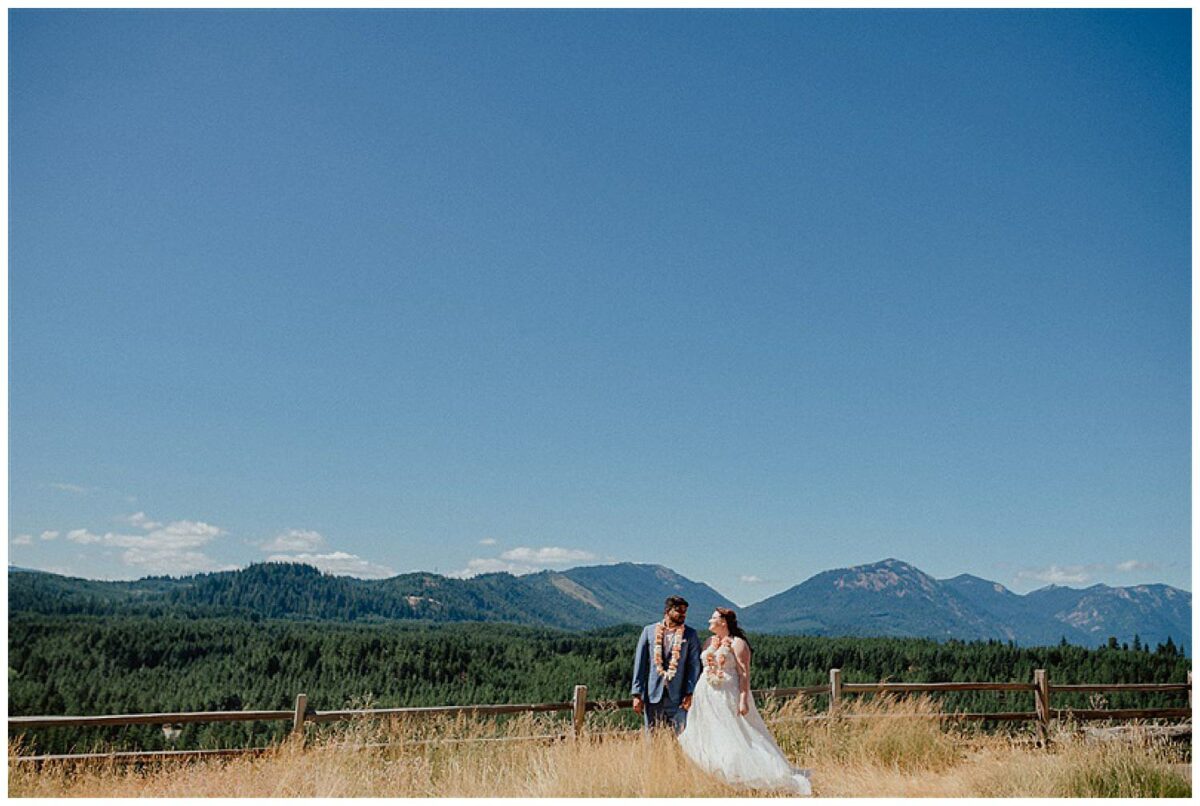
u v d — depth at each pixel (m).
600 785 8.02
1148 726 10.54
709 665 8.52
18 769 7.76
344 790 8.07
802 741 9.80
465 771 8.56
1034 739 10.13
